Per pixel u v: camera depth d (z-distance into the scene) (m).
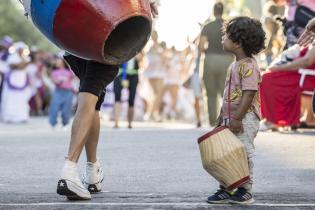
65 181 9.32
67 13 8.66
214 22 22.23
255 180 11.27
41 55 40.84
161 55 30.69
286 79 18.06
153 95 30.86
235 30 9.11
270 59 20.88
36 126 29.19
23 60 32.38
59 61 26.38
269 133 18.00
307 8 17.77
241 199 9.17
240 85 9.16
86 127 9.44
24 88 32.31
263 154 14.23
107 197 9.80
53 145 16.52
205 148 9.03
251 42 9.09
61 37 8.88
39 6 8.86
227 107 9.23
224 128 9.08
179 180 11.32
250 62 9.16
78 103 9.51
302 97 18.61
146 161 13.51
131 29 9.11
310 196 9.88
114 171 12.29
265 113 18.41
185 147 15.67
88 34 8.67
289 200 9.59
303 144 15.74
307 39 10.66
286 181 11.19
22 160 13.81
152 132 19.81
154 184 10.95
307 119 18.81
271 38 20.88
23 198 9.72
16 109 32.31
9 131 24.19
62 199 9.63
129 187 10.68
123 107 31.56
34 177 11.71
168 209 8.95
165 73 31.14
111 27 8.60
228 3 48.53
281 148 15.09
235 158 8.95
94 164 10.16
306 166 12.73
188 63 29.72
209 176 11.71
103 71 9.50
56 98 26.22
